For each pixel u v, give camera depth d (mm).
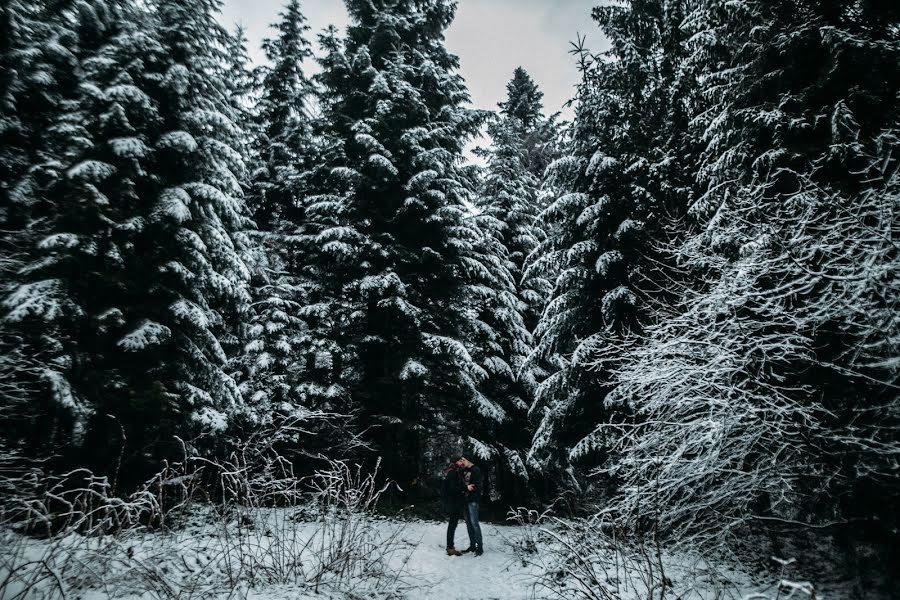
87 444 7535
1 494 4785
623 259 9172
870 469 3988
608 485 8086
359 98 13711
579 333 10273
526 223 15719
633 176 9453
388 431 11484
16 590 3260
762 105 7207
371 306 12078
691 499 5215
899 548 4160
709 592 4363
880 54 6031
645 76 10477
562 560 5363
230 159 10406
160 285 8695
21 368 6570
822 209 5273
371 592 4719
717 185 7449
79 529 5086
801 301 4789
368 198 12734
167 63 9648
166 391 8109
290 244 13547
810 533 5066
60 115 9062
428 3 14977
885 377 4184
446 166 13266
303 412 10070
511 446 13281
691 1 10414
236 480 5332
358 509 5930
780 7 7289
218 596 3922
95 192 7766
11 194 8570
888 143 5301
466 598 5027
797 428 4426
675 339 5332
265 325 11844
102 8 9852
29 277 7574
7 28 9078
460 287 12906
